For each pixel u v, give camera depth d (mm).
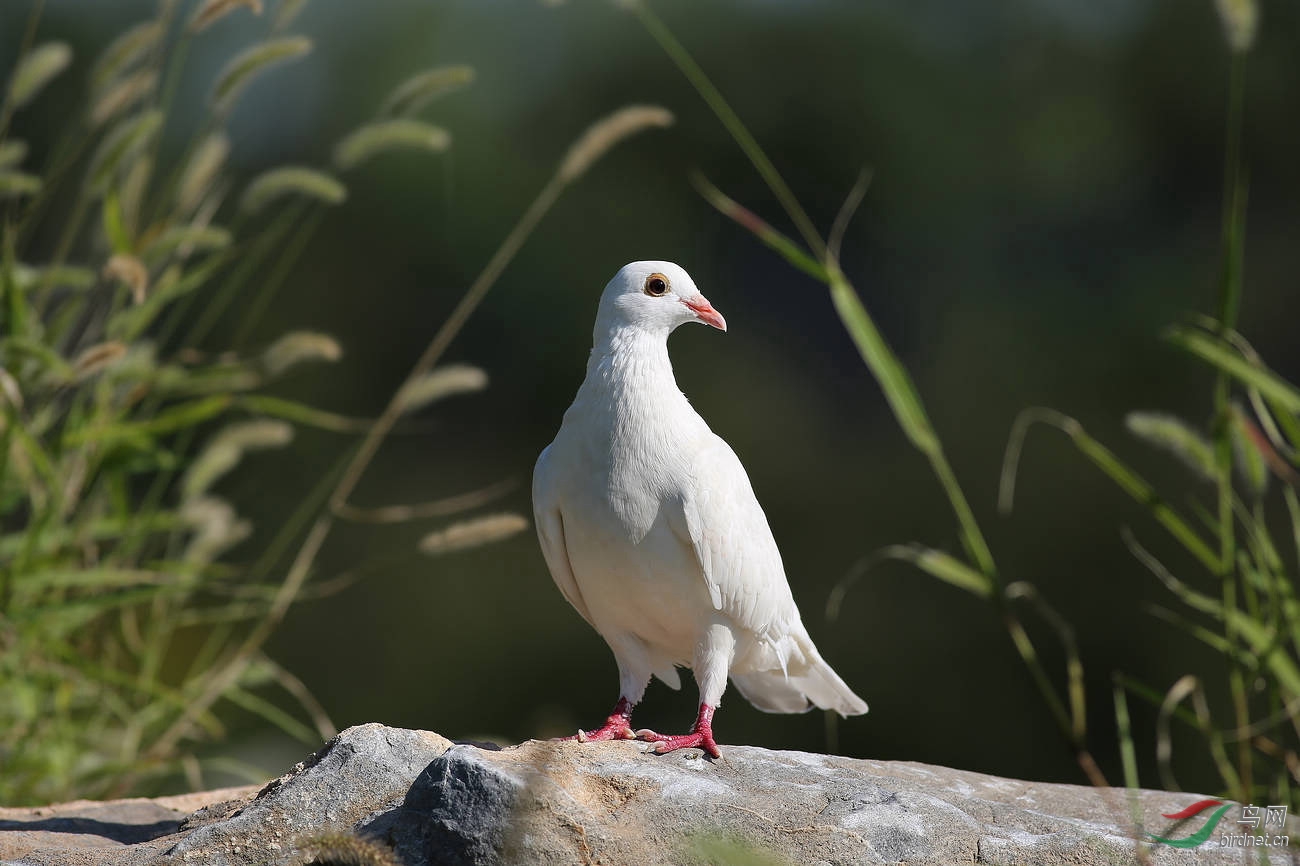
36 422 7598
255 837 4809
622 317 6047
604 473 5789
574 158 7801
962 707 16547
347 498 17641
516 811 4473
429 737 5176
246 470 17094
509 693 17297
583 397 5992
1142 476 16875
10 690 7348
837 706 6750
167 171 16781
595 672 17156
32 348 6926
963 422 18203
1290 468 5711
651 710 16562
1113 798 5676
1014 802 5566
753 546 5910
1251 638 5418
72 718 7812
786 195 6074
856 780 5230
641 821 4730
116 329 7730
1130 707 15773
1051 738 16078
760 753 5695
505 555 18078
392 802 4871
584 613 6402
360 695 17000
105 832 5664
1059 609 16531
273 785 5238
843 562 17812
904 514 17844
